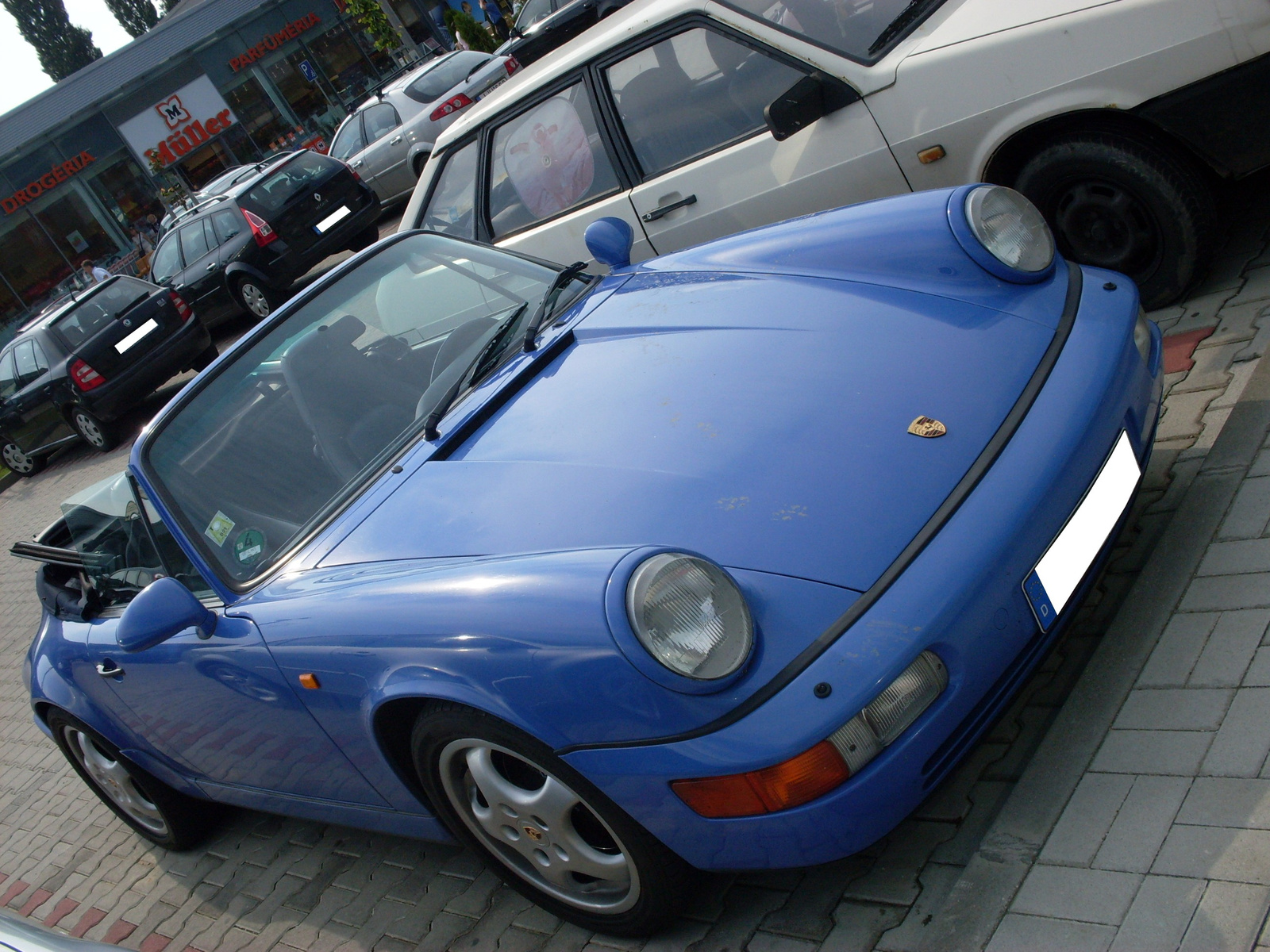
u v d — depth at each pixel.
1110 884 1.77
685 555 1.80
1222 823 1.77
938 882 1.98
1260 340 3.07
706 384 2.38
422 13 23.69
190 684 2.78
